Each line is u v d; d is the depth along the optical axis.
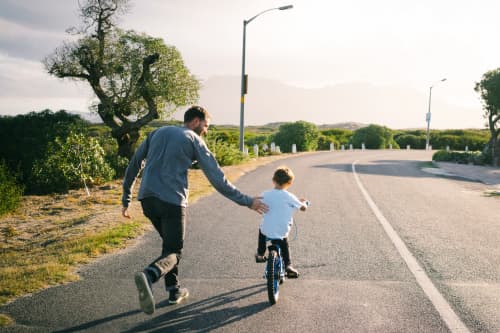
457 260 6.02
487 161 26.58
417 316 4.13
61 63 16.33
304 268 5.63
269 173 17.92
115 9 16.08
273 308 4.30
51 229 8.43
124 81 16.64
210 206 10.28
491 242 7.07
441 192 13.47
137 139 17.92
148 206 3.96
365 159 29.56
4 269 5.46
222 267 5.64
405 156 35.59
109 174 14.94
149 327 3.87
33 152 15.40
